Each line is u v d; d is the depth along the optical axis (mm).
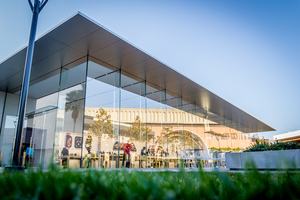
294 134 22312
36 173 1405
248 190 1003
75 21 7176
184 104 14000
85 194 1002
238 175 1958
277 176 1290
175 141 12477
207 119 15461
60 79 10359
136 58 9602
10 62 9703
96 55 9398
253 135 19141
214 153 14820
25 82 6285
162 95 12695
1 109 12391
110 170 2021
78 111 9188
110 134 9609
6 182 1212
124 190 1061
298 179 1196
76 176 1358
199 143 14062
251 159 1380
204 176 1321
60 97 10148
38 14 6758
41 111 10836
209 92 13508
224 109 16969
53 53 9141
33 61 9719
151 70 10750
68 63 10078
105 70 10109
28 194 995
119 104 10336
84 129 8852
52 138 9758
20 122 6031
